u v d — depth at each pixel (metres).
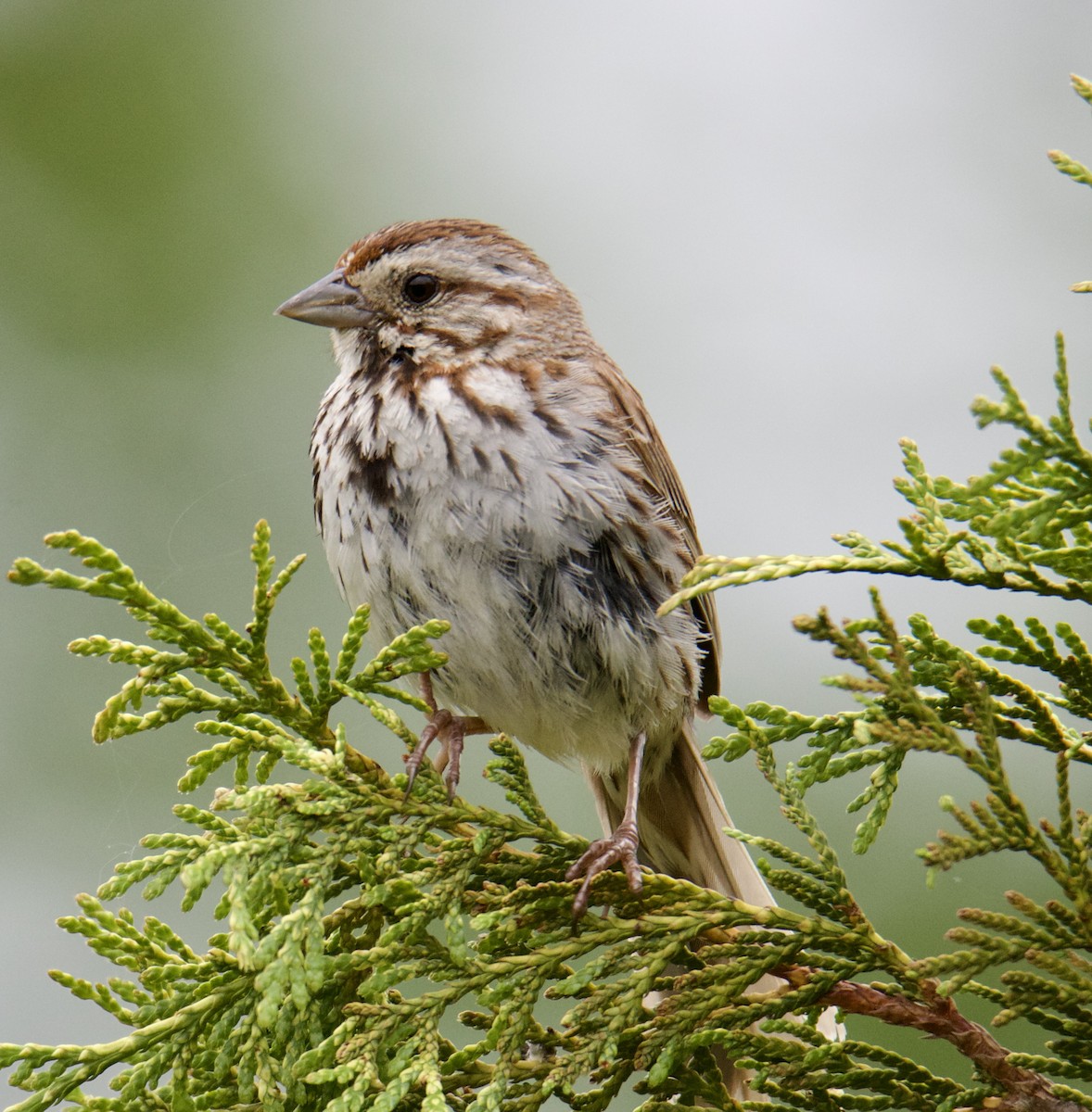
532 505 8.16
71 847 12.34
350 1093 5.66
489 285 9.16
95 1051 5.72
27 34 14.86
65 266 14.45
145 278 14.53
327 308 9.23
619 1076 6.32
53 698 12.91
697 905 6.41
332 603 13.71
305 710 6.38
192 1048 5.82
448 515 8.16
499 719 8.59
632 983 6.19
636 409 9.19
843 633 5.73
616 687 8.46
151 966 6.14
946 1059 10.19
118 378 14.24
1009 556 6.26
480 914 6.48
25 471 13.74
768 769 6.39
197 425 14.23
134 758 12.59
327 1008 6.34
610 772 9.03
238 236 14.88
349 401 8.76
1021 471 5.59
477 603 8.16
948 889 11.32
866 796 6.26
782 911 6.37
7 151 14.60
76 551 5.79
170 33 15.20
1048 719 6.42
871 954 6.30
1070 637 6.32
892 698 5.85
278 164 15.26
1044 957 5.54
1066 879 5.64
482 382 8.53
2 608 13.16
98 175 14.66
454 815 6.48
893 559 6.10
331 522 8.50
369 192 15.55
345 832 6.23
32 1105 5.64
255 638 6.20
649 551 8.49
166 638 6.05
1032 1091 6.10
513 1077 6.30
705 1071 6.46
